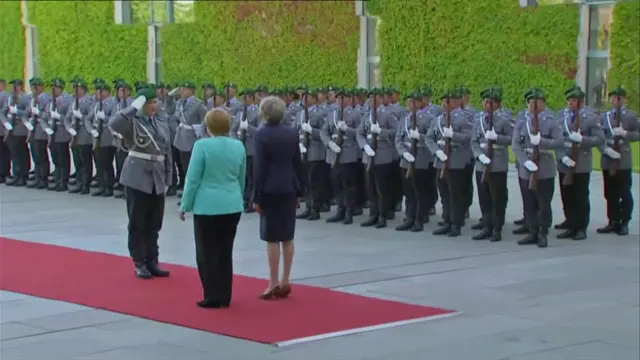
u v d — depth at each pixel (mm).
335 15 23234
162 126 10641
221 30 25656
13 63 29609
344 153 14641
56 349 7973
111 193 17844
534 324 8969
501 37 20297
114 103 17375
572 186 13500
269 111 9492
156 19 27406
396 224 14750
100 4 27953
